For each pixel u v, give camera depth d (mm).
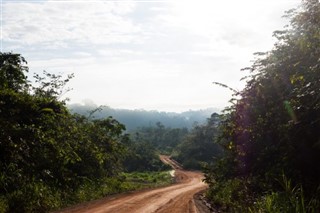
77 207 16547
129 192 27172
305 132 10281
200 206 18656
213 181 25578
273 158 13117
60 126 24109
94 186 24812
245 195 13094
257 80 14250
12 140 17719
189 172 80875
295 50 11836
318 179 10336
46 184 18250
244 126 15281
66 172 21688
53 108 22188
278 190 11008
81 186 22672
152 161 95125
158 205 18297
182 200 22109
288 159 10945
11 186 14930
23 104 19547
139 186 35438
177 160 104688
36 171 18562
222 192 18828
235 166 18891
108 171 34688
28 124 19625
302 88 9930
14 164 16578
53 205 15875
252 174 14773
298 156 10672
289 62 12078
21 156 18234
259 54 14102
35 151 19297
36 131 18953
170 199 22375
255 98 15055
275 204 8602
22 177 16297
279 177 11219
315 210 7840
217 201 19000
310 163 10570
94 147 28109
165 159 110125
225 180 20641
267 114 13070
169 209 16766
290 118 11156
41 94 28594
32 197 14484
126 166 90438
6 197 13508
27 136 18594
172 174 73188
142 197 23016
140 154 94938
